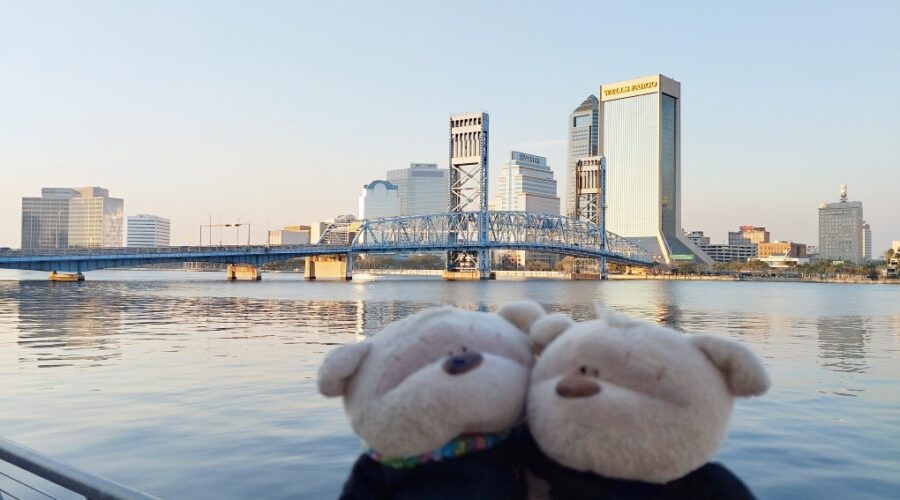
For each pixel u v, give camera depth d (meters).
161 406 10.63
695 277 199.75
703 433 2.75
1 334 23.77
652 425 2.69
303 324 29.34
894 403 11.28
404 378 2.92
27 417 9.88
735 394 2.94
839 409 10.67
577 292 84.88
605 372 2.85
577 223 174.75
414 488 2.96
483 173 140.88
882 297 75.44
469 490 2.84
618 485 2.92
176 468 7.23
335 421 9.43
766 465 7.31
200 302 49.06
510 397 2.89
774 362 17.59
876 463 7.38
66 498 6.40
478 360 2.89
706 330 29.56
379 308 43.09
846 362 17.58
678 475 2.79
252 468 7.18
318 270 136.50
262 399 11.20
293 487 6.54
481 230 139.00
